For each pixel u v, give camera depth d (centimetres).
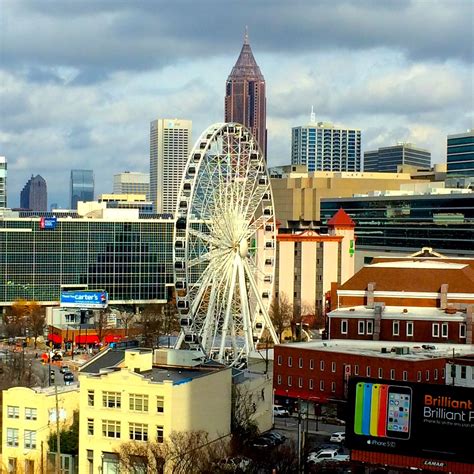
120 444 17600
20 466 18462
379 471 17762
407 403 16250
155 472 16725
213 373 18725
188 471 16838
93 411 18025
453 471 15912
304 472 18288
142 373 18588
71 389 19200
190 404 17875
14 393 18550
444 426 15988
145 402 17688
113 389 17875
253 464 17400
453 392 15912
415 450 16175
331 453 19650
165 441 17438
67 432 18412
